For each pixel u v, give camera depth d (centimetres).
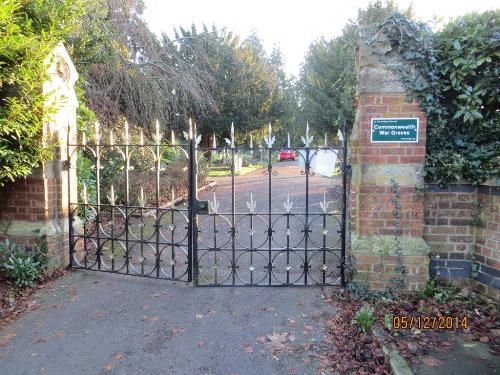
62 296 427
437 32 422
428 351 310
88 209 572
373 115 405
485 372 282
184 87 1172
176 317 380
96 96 979
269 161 443
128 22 1057
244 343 334
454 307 384
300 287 445
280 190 1250
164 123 1152
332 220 828
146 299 420
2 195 480
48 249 471
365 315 353
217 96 2266
